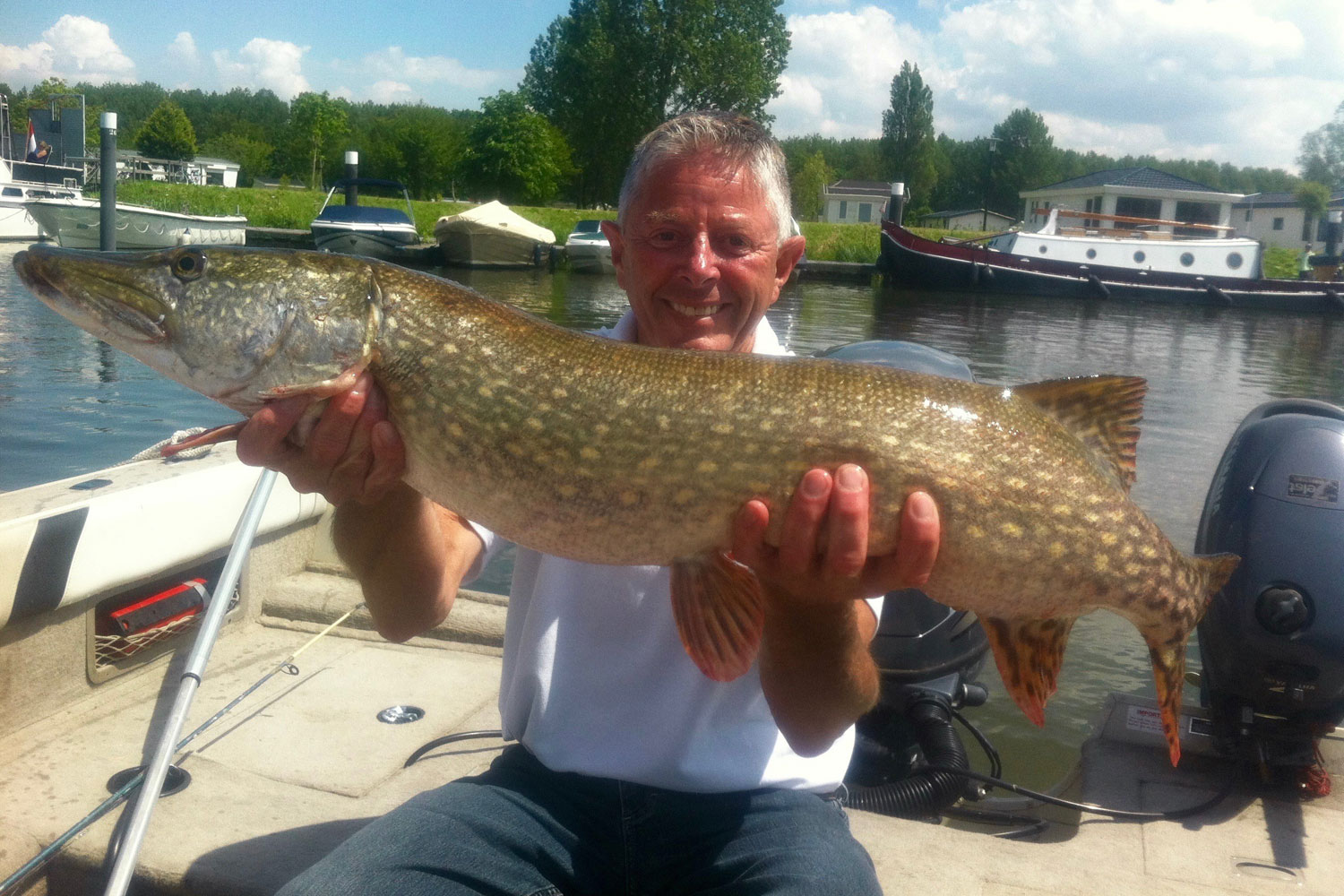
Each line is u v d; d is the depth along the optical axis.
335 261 0.88
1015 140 43.44
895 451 0.82
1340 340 8.70
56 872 1.00
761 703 0.86
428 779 1.18
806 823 0.80
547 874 0.79
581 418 0.85
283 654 1.50
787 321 8.65
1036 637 0.92
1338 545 1.10
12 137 13.59
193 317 0.86
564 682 0.85
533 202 25.45
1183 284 11.46
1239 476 1.19
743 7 23.94
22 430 3.56
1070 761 1.61
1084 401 0.92
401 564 0.89
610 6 24.22
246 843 1.02
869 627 0.93
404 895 0.72
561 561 0.88
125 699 1.32
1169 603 0.92
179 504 1.38
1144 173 24.08
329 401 0.84
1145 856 1.06
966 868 1.03
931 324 8.77
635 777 0.82
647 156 0.95
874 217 33.31
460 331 0.86
